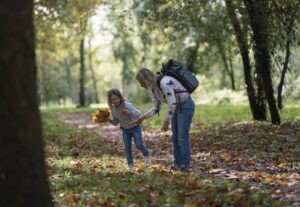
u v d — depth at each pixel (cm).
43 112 4319
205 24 2038
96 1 2545
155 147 1556
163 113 3262
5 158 452
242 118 2359
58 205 652
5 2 445
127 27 2047
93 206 624
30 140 464
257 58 1812
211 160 1159
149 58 6191
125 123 986
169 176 832
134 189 698
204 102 4619
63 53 4081
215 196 641
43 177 480
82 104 5572
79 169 983
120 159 1204
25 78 460
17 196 457
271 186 783
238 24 1870
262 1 1688
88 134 2106
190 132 1948
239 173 938
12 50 450
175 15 1945
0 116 448
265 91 1784
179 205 616
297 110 2452
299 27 1816
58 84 9025
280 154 1177
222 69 5250
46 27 2802
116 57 7556
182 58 3356
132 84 7744
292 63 2475
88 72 9225
